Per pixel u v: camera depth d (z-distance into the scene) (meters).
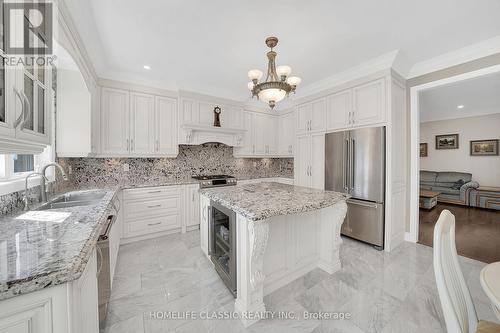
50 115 1.38
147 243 2.96
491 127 5.36
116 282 2.03
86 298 0.98
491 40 2.25
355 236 2.97
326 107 3.37
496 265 1.06
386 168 2.71
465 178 5.56
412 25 2.03
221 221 2.13
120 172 3.30
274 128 4.82
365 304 1.72
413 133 2.92
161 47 2.40
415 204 2.94
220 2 1.71
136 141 3.16
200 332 1.46
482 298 1.80
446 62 2.60
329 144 3.28
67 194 2.19
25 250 0.88
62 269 0.73
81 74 2.14
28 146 1.17
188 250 2.74
